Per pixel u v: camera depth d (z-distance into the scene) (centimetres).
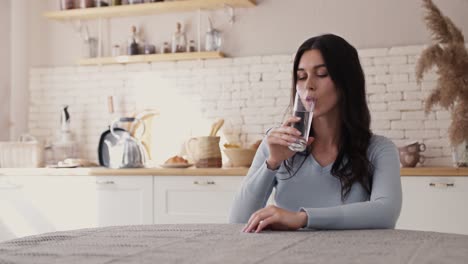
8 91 463
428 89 394
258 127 425
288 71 420
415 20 400
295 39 421
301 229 151
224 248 113
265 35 427
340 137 190
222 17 435
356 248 112
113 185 388
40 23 471
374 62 404
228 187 370
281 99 421
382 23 405
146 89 448
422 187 339
